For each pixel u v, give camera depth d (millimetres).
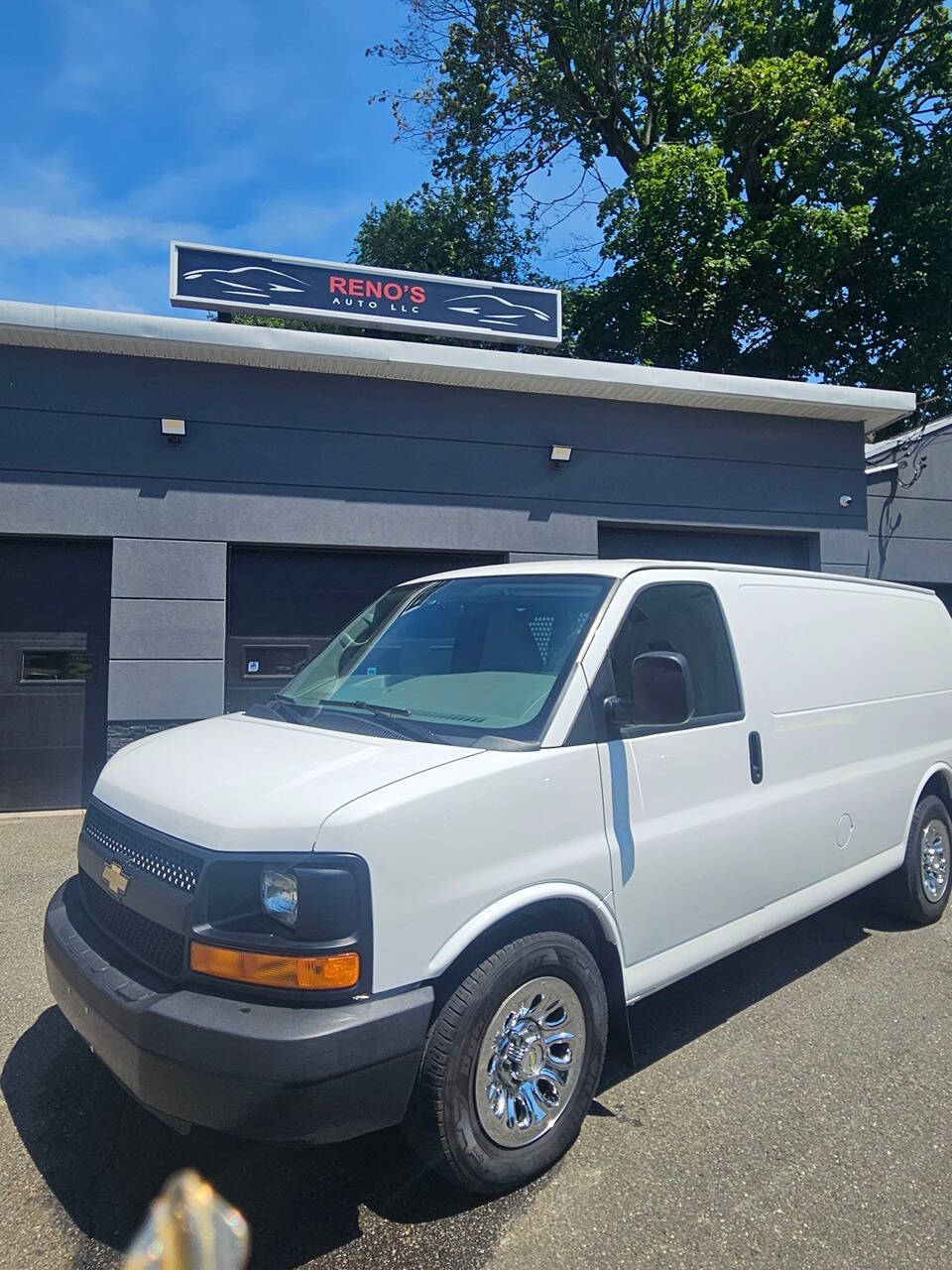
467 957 2742
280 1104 2326
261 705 4000
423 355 8922
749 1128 3199
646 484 10375
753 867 3814
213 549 8812
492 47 19812
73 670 8578
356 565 9477
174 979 2592
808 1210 2764
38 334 8102
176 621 8680
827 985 4473
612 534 10570
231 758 3100
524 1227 2682
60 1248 2594
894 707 5047
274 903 2479
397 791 2637
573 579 3676
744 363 18812
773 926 3967
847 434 11391
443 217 21156
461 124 20547
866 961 4789
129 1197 2820
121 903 2877
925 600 5762
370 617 4289
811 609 4570
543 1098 2918
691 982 4516
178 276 9180
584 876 3021
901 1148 3090
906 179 17578
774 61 17500
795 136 17062
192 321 8312
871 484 12398
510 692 3303
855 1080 3543
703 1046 3824
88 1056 3676
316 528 9109
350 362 8867
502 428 9797
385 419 9383
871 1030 3977
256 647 9094
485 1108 2703
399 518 9375
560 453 9883
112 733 8516
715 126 18094
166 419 8648
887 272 17875
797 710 4211
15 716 8430
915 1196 2840
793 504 11055
